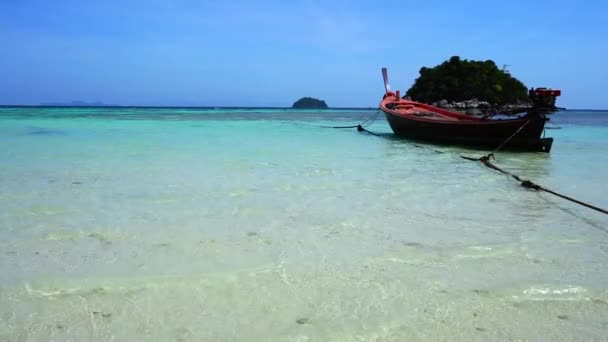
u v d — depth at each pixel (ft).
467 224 18.62
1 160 32.65
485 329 10.27
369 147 48.65
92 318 10.44
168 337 9.71
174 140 51.49
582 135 76.13
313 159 37.19
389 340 9.76
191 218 18.54
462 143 49.98
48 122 81.76
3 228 16.76
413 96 258.16
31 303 11.08
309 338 9.78
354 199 22.65
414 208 21.12
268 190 24.29
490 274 13.33
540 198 23.95
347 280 12.73
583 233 17.72
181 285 12.20
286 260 14.14
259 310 10.95
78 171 28.81
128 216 18.71
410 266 13.84
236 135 61.62
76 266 13.35
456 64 246.27
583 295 12.06
